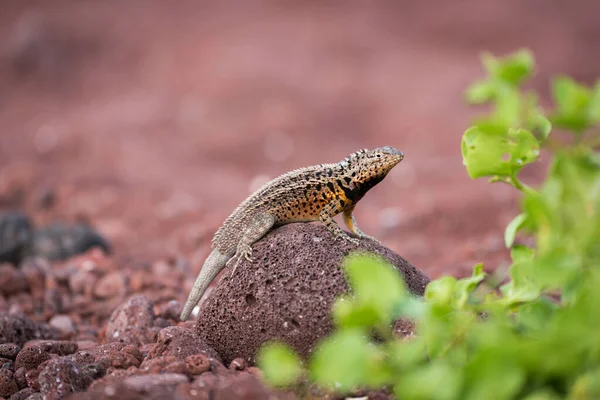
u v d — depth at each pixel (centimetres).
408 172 2067
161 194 1892
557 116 591
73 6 3641
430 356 478
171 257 1251
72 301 1028
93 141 2411
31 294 1061
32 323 836
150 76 3053
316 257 611
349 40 3172
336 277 599
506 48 3206
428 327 473
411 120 2531
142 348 697
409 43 3228
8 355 719
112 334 805
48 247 1277
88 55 3247
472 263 1109
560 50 3136
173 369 568
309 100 2655
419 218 1602
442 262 1266
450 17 3391
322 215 641
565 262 474
